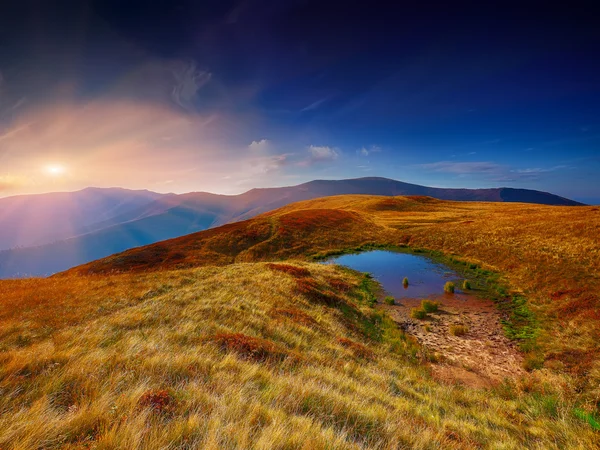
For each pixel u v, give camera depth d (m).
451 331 16.52
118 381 5.18
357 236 50.62
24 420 3.46
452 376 12.09
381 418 5.62
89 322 11.30
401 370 11.24
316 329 13.21
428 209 86.06
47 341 8.76
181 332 9.63
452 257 35.03
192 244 43.66
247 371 6.83
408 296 23.33
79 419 3.69
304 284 20.86
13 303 14.28
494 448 5.60
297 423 4.54
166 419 4.11
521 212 59.88
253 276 21.92
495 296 22.23
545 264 25.08
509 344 14.95
